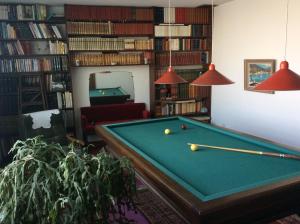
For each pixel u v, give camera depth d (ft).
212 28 19.69
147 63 18.78
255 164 7.61
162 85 19.85
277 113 15.02
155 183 6.79
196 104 20.77
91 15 17.13
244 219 5.63
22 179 4.83
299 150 8.30
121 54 18.47
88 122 18.76
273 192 5.73
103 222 5.30
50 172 4.92
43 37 16.61
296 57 13.61
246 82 16.87
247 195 5.51
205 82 8.99
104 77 19.15
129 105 19.66
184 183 6.21
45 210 4.73
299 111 13.75
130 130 11.80
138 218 9.81
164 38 19.22
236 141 9.85
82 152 5.61
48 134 14.83
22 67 16.56
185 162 7.89
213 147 9.15
